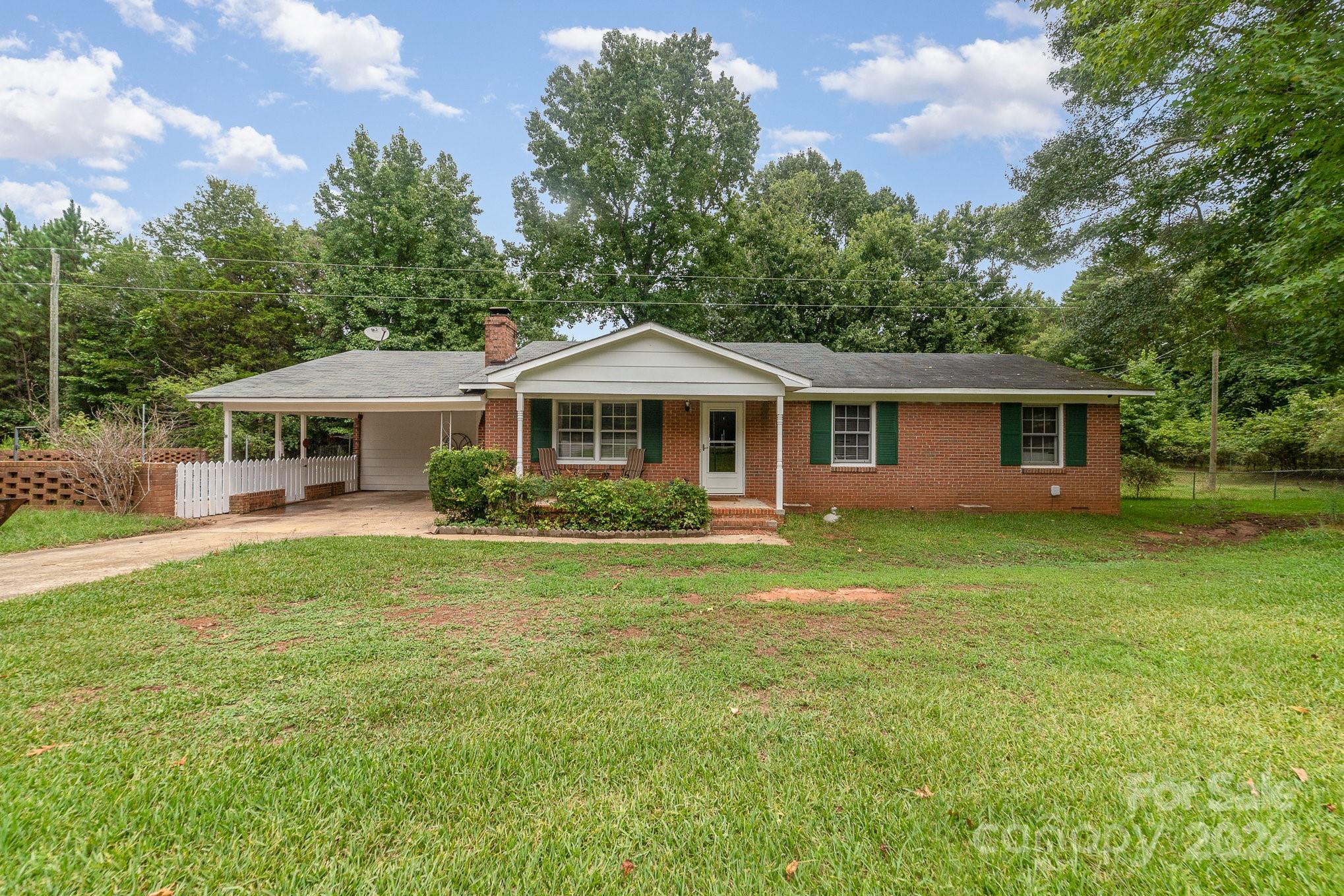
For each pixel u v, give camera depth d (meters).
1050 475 13.81
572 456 13.27
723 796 2.66
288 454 22.81
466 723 3.35
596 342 11.30
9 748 3.00
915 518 12.70
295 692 3.72
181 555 7.95
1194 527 12.52
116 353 24.86
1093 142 16.48
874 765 2.92
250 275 25.94
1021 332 29.91
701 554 8.58
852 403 13.91
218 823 2.44
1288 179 11.93
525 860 2.25
